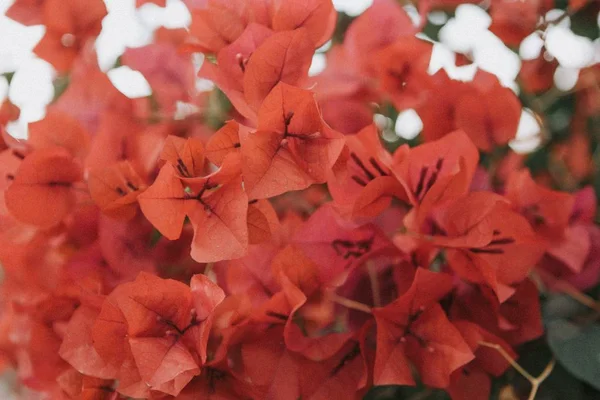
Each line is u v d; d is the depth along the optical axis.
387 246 0.50
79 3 0.55
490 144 0.55
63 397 0.53
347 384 0.50
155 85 0.55
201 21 0.51
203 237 0.47
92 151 0.51
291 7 0.50
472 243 0.49
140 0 0.57
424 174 0.51
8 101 0.59
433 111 0.55
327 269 0.51
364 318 0.52
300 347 0.49
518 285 0.53
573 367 0.53
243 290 0.50
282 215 0.56
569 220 0.57
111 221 0.51
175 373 0.46
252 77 0.48
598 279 0.56
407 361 0.50
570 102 0.66
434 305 0.50
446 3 0.64
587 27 0.63
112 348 0.48
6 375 0.63
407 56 0.54
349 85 0.55
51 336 0.52
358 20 0.56
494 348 0.53
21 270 0.52
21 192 0.50
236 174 0.47
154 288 0.47
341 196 0.50
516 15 0.62
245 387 0.49
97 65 0.55
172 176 0.46
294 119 0.47
